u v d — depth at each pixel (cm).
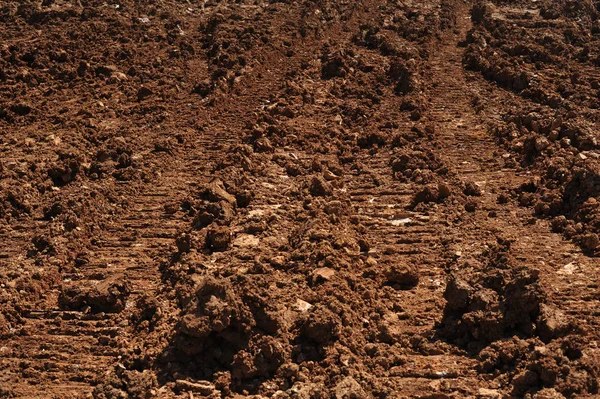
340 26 3062
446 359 1232
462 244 1544
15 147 2011
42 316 1416
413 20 3131
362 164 1917
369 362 1216
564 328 1211
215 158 1967
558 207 1642
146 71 2508
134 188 1827
